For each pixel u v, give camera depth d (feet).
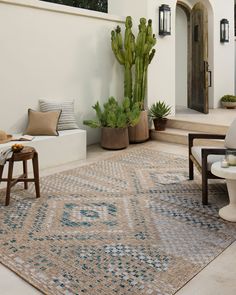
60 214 11.41
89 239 9.72
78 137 18.25
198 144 21.02
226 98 29.55
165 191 13.55
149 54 22.63
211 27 28.71
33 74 18.56
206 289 7.48
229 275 8.01
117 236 9.91
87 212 11.58
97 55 21.81
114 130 20.29
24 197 12.91
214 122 22.31
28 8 17.89
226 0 29.73
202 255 8.85
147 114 22.85
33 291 7.50
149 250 9.10
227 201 12.44
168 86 25.05
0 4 16.76
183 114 26.25
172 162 17.71
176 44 31.50
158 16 23.67
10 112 17.78
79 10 20.16
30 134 17.46
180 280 7.75
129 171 16.24
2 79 17.25
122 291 7.37
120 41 21.75
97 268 8.25
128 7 23.71
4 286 7.67
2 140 15.72
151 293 7.30
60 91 19.99
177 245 9.37
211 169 11.15
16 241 9.58
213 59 29.07
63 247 9.27
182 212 11.55
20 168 15.76
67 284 7.64
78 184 14.44
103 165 17.30
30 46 18.24
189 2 29.37
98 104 20.65
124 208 11.93
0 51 17.03
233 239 9.69
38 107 18.98
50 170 16.53
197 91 27.73
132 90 23.07
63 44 19.81
